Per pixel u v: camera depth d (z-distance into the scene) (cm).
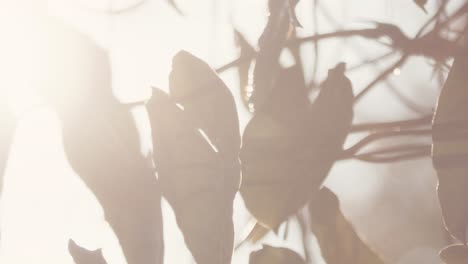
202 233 38
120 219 39
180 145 39
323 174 40
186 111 40
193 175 39
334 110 41
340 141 40
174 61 41
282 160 40
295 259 42
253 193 40
